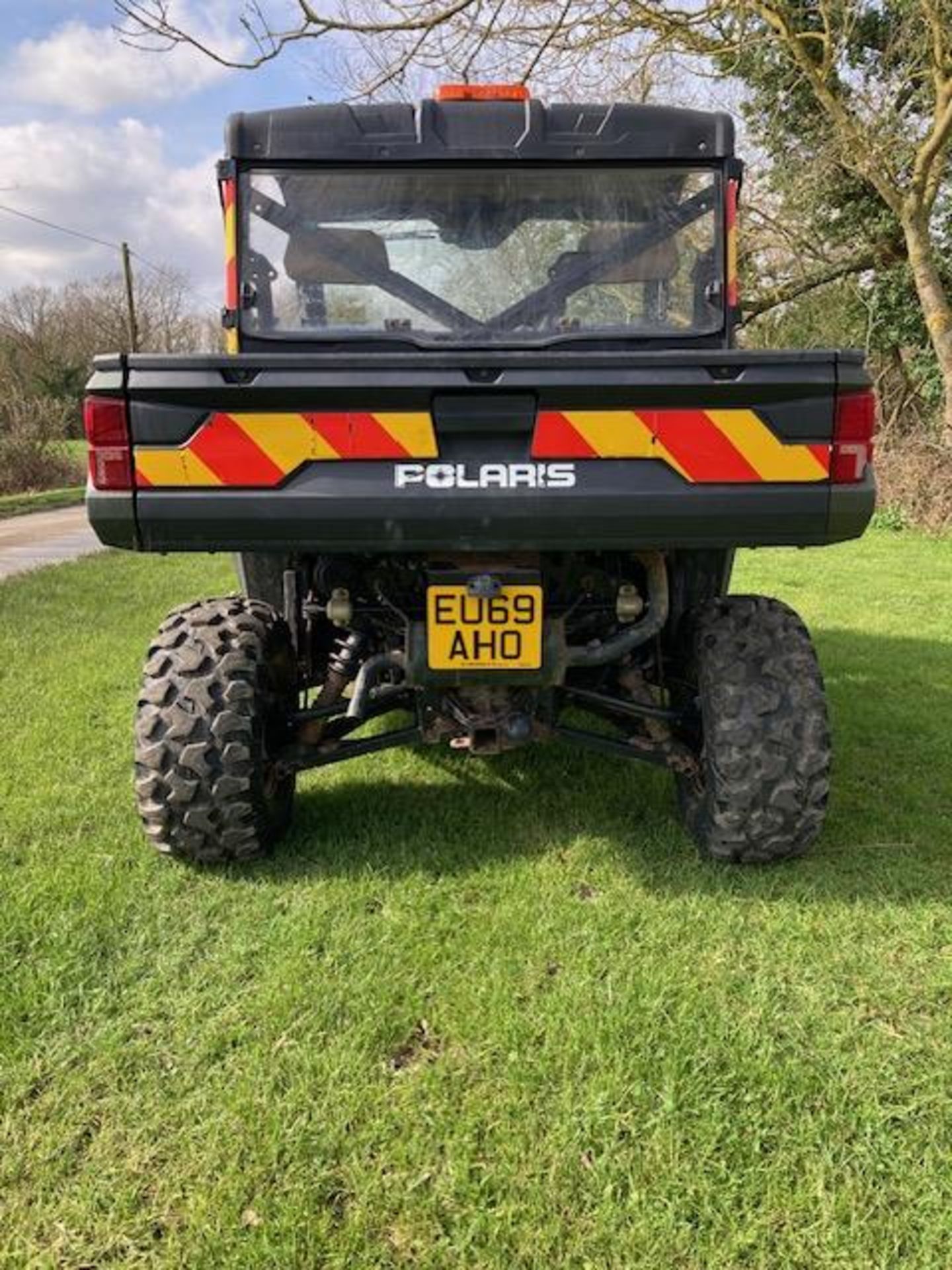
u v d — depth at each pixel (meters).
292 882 3.11
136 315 47.97
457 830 3.49
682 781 3.41
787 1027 2.38
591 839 3.39
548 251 3.14
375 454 2.54
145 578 9.22
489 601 2.85
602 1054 2.27
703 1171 1.97
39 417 26.08
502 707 3.16
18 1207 1.91
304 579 3.40
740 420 2.55
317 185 3.09
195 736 2.96
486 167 3.08
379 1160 2.00
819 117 15.09
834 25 13.59
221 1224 1.85
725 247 3.15
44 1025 2.41
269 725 3.18
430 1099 2.15
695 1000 2.48
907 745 4.41
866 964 2.65
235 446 2.53
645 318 3.17
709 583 3.55
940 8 12.45
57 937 2.77
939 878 3.12
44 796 3.81
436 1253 1.80
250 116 3.04
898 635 6.57
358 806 3.69
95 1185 1.95
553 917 2.88
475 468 2.56
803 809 3.00
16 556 11.88
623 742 3.23
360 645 3.26
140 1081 2.22
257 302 3.13
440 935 2.79
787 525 2.61
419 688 3.06
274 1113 2.11
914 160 13.53
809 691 3.00
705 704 3.04
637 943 2.74
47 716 4.83
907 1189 1.93
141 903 2.98
